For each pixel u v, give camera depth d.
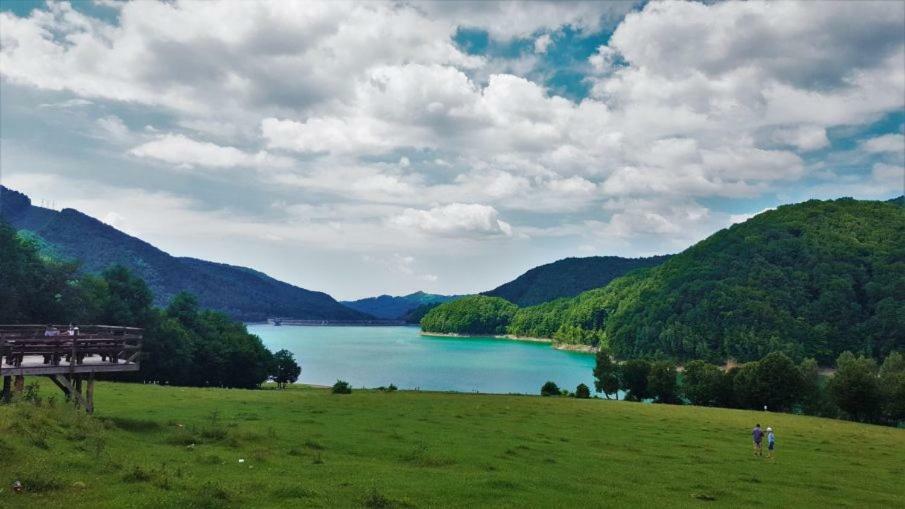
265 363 131.50
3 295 83.88
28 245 97.38
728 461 42.31
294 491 22.92
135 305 104.31
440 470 31.22
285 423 45.16
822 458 46.75
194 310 125.44
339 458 32.81
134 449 28.61
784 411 103.94
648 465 38.47
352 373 199.75
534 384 176.38
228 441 33.75
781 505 29.09
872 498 32.50
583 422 59.94
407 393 84.75
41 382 58.81
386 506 22.16
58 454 23.78
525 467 33.91
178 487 22.05
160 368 102.81
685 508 26.52
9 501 18.38
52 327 40.25
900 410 88.00
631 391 121.81
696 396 111.25
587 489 28.83
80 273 103.62
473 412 62.59
